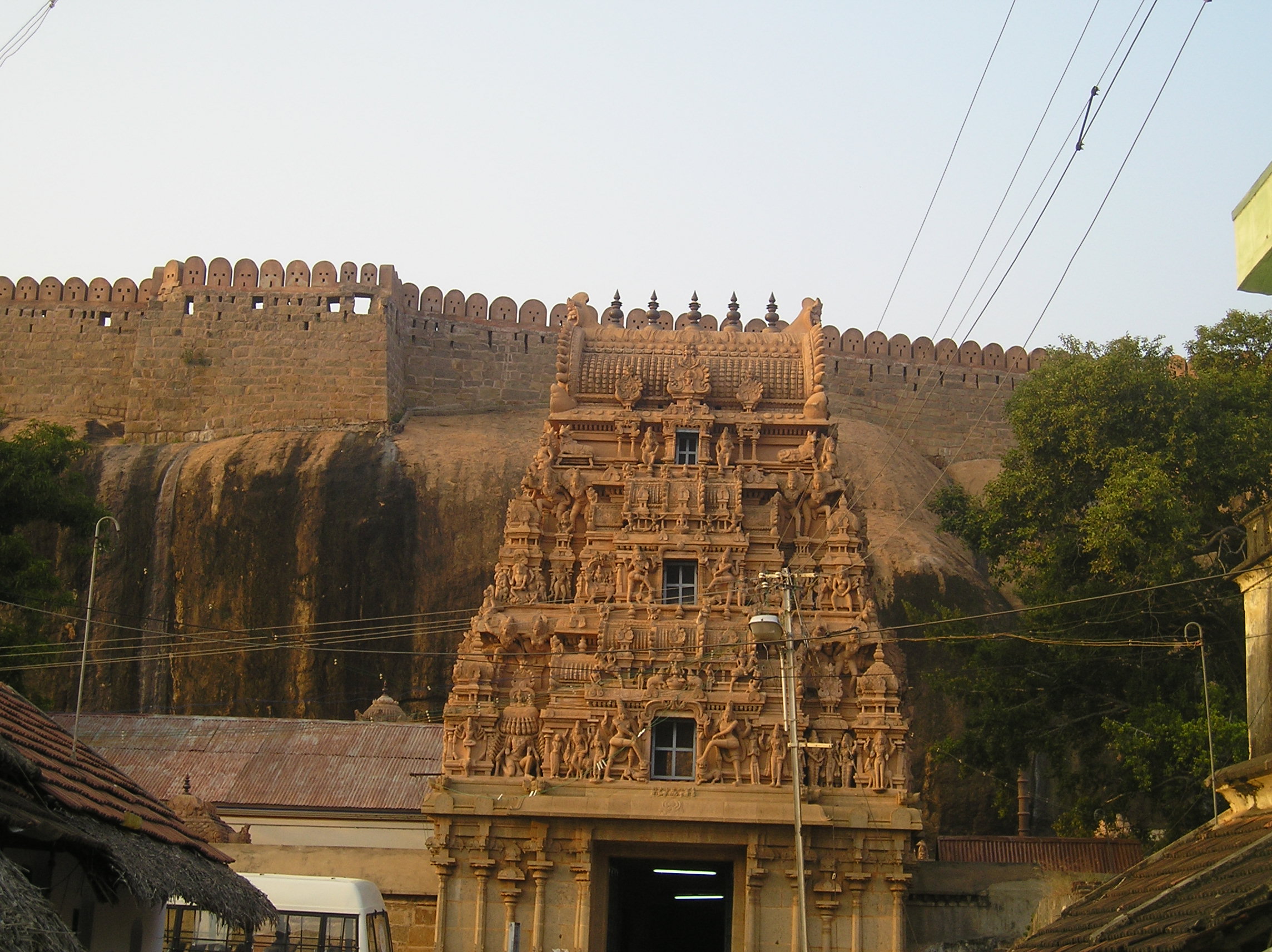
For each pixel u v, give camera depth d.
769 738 35.78
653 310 43.75
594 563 38.59
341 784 46.72
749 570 38.53
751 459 40.38
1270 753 18.19
